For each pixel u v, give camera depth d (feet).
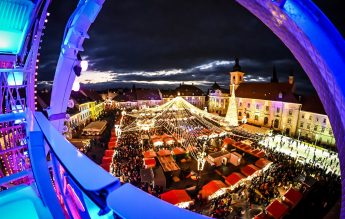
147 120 131.85
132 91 275.59
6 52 11.81
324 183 68.64
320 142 132.87
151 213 3.33
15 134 15.31
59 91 12.51
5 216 5.74
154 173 71.82
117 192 3.78
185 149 96.89
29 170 10.66
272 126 167.02
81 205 4.78
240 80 216.74
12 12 10.31
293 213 56.18
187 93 283.38
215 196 61.72
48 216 5.73
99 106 216.33
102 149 103.45
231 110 134.82
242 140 116.37
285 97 157.07
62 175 6.15
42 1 10.73
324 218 53.06
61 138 6.34
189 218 3.26
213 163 84.99
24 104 16.05
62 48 11.15
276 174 75.31
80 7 9.74
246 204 60.70
